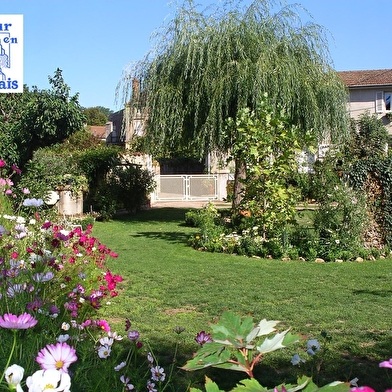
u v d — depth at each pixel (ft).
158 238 42.06
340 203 33.50
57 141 47.93
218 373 12.98
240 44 46.42
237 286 24.03
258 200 35.42
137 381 8.86
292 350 14.80
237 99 45.68
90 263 17.42
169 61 48.70
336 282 25.14
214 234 37.50
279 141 34.63
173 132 48.91
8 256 13.89
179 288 23.59
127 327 9.88
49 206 39.11
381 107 97.71
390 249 34.24
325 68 49.34
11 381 4.42
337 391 3.77
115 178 60.39
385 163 34.27
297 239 34.45
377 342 15.69
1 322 5.49
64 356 5.11
